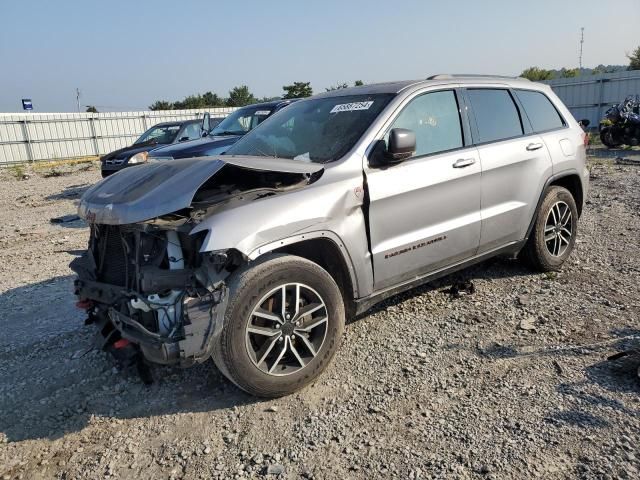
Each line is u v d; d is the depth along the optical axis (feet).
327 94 16.14
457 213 14.49
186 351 10.22
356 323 14.75
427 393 11.27
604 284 16.53
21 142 96.48
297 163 12.44
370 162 12.85
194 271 10.55
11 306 18.19
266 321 11.15
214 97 217.97
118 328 11.43
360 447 9.77
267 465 9.48
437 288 16.94
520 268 18.33
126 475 9.55
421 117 14.15
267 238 10.89
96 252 12.86
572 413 10.16
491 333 13.71
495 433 9.79
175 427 10.82
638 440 9.30
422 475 8.91
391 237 13.17
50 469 9.86
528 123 17.03
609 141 52.95
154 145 41.98
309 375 11.67
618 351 12.32
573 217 18.17
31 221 34.53
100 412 11.53
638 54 158.40
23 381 13.01
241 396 11.73
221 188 12.17
